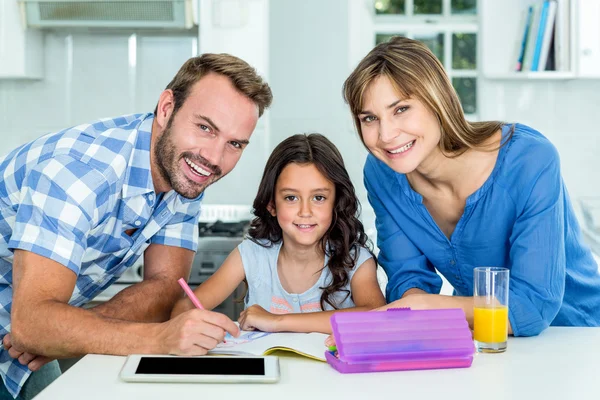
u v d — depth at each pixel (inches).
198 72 55.5
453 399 38.7
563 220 57.0
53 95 135.2
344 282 68.0
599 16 125.0
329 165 66.2
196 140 55.3
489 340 48.8
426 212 62.2
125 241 60.3
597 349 49.8
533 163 56.2
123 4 123.4
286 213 66.4
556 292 54.5
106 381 41.9
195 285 108.7
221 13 125.5
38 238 51.0
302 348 48.6
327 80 138.6
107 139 56.2
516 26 132.8
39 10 125.1
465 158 58.4
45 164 53.0
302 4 137.7
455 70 138.7
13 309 50.5
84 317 49.3
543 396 39.2
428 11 138.8
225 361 44.7
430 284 63.9
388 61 54.3
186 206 65.9
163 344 47.3
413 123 54.5
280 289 69.9
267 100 57.4
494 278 48.8
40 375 66.2
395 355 44.3
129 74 135.2
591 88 135.6
